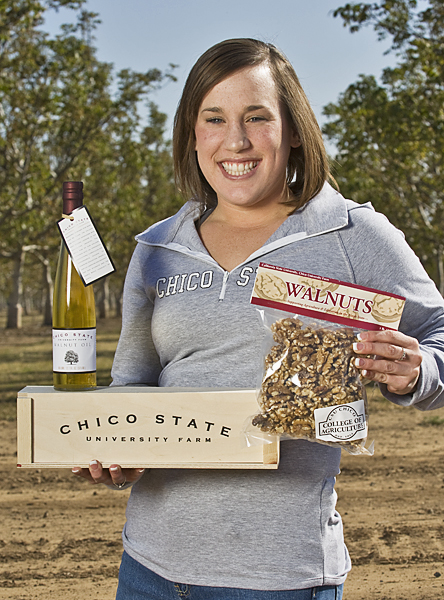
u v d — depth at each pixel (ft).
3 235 67.56
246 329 5.43
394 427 25.21
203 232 6.13
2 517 16.16
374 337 4.71
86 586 12.50
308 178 5.73
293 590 4.97
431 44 38.96
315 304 4.90
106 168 82.89
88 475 5.35
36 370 46.16
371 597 11.87
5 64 54.24
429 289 5.50
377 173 54.60
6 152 65.62
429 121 42.96
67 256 5.65
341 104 53.26
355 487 17.89
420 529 14.93
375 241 5.42
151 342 6.48
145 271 6.27
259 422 4.93
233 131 5.41
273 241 5.62
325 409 4.75
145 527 5.56
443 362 4.99
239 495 5.16
